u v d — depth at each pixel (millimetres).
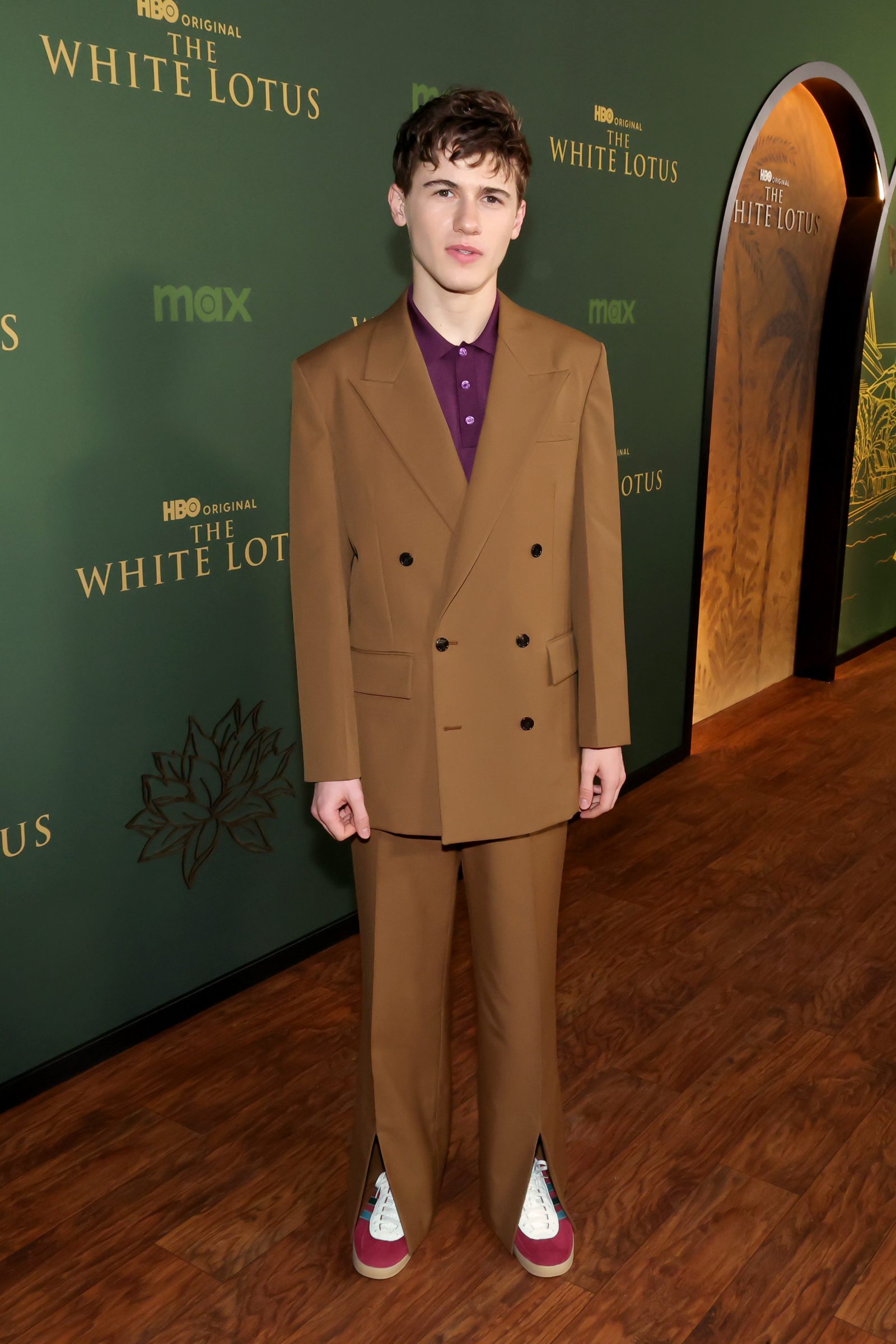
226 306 2270
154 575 2248
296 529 1559
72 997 2273
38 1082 2232
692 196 3590
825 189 4617
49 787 2146
